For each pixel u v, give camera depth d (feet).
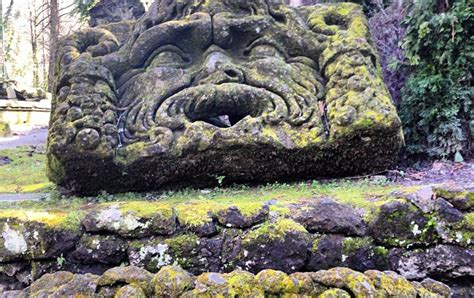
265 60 9.82
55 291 5.42
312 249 6.04
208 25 10.16
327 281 5.33
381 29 13.16
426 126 10.34
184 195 8.53
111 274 5.49
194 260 6.11
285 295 5.27
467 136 10.14
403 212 6.06
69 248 6.18
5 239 6.21
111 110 9.05
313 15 11.18
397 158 9.72
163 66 10.05
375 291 5.20
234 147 8.50
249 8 10.55
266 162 8.73
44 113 37.09
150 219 6.20
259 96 9.20
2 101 33.35
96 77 9.39
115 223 6.19
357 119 8.47
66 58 9.83
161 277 5.40
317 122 8.87
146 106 9.29
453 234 5.90
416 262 5.95
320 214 6.18
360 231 6.14
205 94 9.20
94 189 8.93
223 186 9.04
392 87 11.77
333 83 9.37
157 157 8.49
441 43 9.92
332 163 8.89
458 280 5.93
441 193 6.08
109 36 10.60
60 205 8.16
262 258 6.01
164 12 10.63
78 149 8.29
